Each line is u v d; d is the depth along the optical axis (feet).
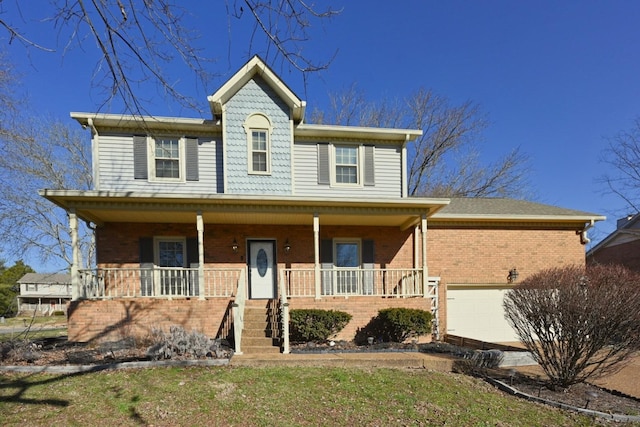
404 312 34.04
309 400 19.10
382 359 26.25
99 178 38.06
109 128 38.73
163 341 27.14
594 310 20.92
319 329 32.94
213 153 40.34
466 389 21.79
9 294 108.06
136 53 14.51
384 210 37.93
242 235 41.29
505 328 44.73
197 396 19.16
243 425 16.34
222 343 30.78
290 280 41.29
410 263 43.96
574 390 22.65
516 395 21.27
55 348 30.09
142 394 19.38
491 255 45.11
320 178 41.86
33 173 61.93
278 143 40.24
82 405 18.03
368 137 43.16
